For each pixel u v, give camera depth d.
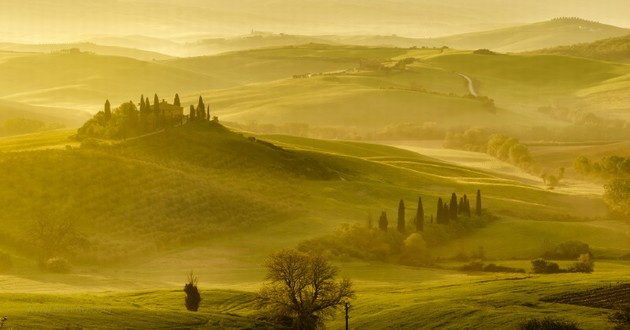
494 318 190.38
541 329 180.12
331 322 197.12
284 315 194.12
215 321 185.62
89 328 165.75
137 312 183.62
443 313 196.12
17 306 177.88
